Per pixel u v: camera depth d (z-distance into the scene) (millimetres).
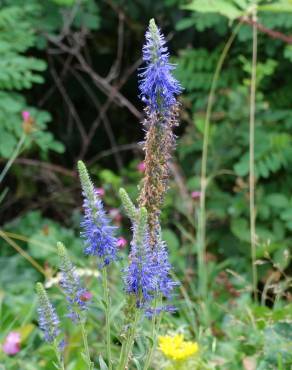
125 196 2479
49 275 4445
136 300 2443
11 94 5801
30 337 4234
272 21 5660
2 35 5766
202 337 4062
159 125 2428
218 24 6109
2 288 5078
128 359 2594
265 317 4027
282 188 5820
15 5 6168
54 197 6910
